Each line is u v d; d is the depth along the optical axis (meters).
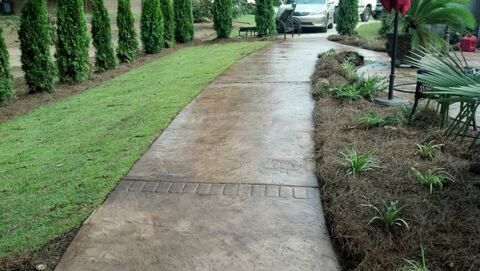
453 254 2.35
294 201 3.11
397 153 3.69
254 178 3.48
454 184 3.12
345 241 2.54
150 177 3.56
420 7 7.07
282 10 14.67
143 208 3.06
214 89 6.65
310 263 2.42
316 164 3.71
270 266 2.39
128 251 2.56
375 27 16.52
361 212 2.77
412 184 3.12
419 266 2.23
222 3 13.63
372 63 8.73
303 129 4.63
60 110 6.09
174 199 3.18
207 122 4.98
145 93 6.72
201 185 3.38
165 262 2.45
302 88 6.48
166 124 4.94
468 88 2.53
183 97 6.19
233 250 2.54
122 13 9.78
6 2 21.52
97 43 8.82
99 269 2.41
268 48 11.19
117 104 6.17
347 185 3.15
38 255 2.55
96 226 2.84
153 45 11.27
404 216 2.71
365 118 4.48
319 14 15.04
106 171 3.70
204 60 9.71
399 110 4.81
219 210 3.00
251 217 2.90
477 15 11.02
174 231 2.75
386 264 2.30
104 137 4.67
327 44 11.80
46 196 3.31
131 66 9.62
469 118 3.24
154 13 11.15
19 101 6.71
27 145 4.64
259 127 4.74
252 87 6.67
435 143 3.83
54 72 7.25
